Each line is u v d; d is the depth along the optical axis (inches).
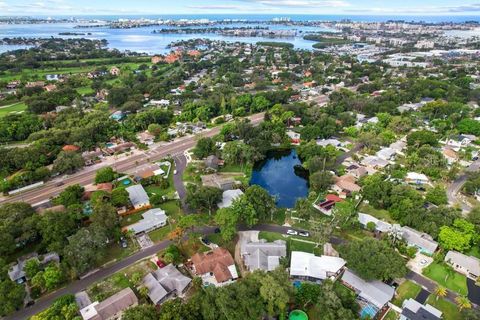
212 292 3344.0
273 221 5147.6
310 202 5428.2
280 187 6437.0
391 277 3767.2
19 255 4320.9
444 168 6505.9
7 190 5851.4
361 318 3353.8
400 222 4936.0
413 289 3806.6
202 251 4448.8
